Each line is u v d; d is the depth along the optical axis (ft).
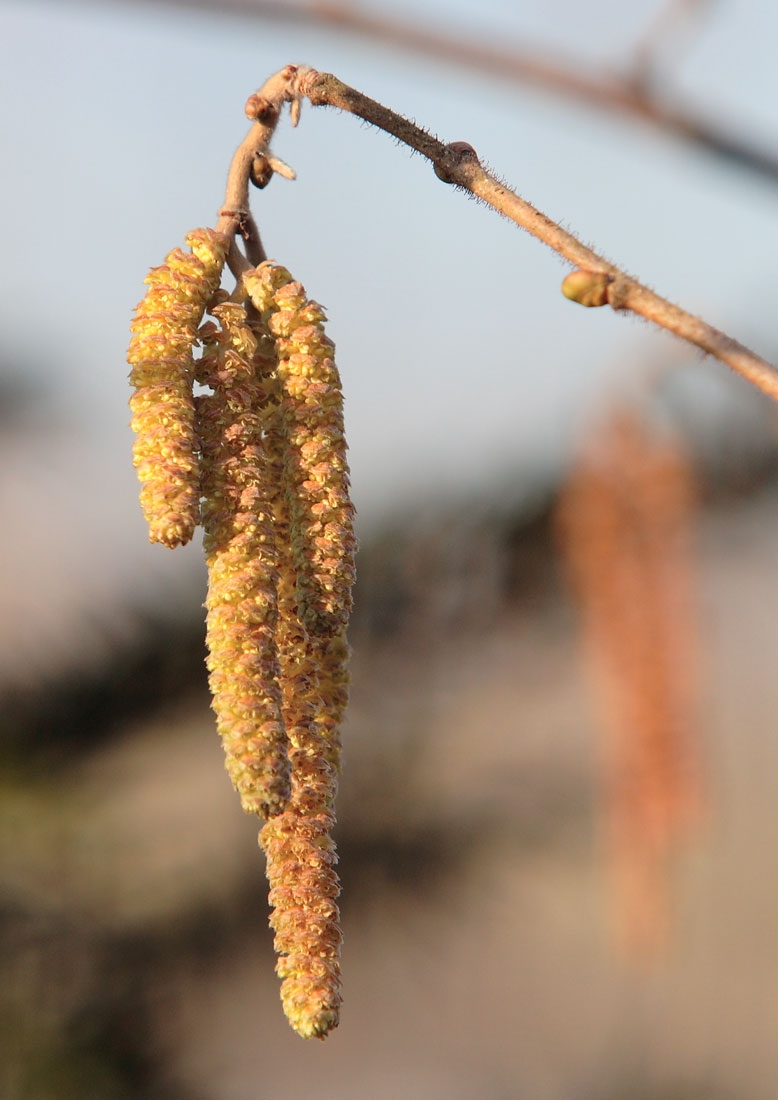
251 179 1.40
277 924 1.36
